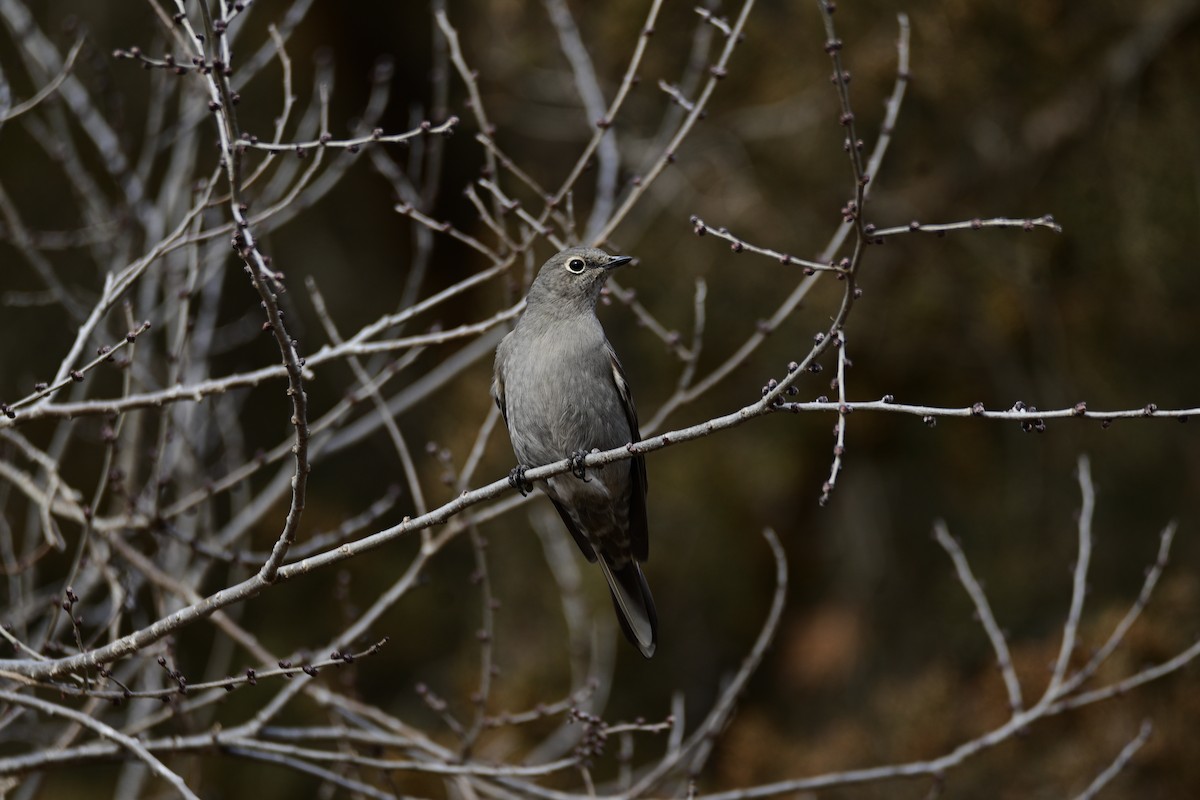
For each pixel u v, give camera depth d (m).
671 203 15.49
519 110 17.34
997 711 12.41
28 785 9.77
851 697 15.09
